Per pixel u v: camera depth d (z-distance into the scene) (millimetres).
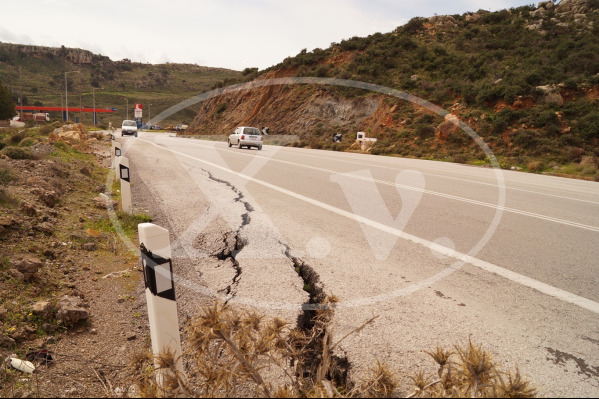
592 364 2572
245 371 1955
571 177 16344
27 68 198875
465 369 1771
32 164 8445
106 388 2379
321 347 2734
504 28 39000
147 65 193625
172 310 2271
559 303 3471
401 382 2336
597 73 25750
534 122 22141
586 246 5238
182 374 2043
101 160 13773
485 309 3322
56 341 2955
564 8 44031
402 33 42312
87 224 5863
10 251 4160
